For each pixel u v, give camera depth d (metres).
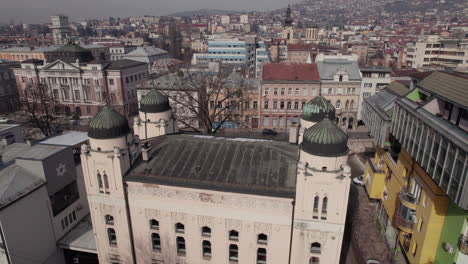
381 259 35.97
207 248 30.06
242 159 30.09
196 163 30.00
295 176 28.05
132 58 121.38
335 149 24.69
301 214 26.31
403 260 35.44
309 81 75.44
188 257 30.14
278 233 27.50
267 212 27.02
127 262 31.84
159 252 30.89
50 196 32.53
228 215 27.81
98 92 88.38
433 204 27.58
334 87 76.06
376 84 79.94
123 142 29.05
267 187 26.94
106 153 28.33
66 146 35.19
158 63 109.25
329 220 26.08
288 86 76.19
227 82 73.31
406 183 34.44
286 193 26.38
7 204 27.86
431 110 30.06
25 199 29.70
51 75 89.44
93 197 30.20
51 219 32.84
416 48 129.00
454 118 27.23
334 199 25.47
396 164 38.22
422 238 29.39
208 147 31.75
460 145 22.20
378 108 45.12
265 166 29.19
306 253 27.50
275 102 77.56
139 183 28.81
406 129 33.28
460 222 26.41
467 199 21.81
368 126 50.69
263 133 77.25
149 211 29.48
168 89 69.88
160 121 38.34
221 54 152.38
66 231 35.12
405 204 32.38
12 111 94.06
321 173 24.91
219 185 27.36
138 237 30.75
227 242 28.70
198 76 73.19
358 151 68.06
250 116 79.19
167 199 28.69
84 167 29.34
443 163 25.06
